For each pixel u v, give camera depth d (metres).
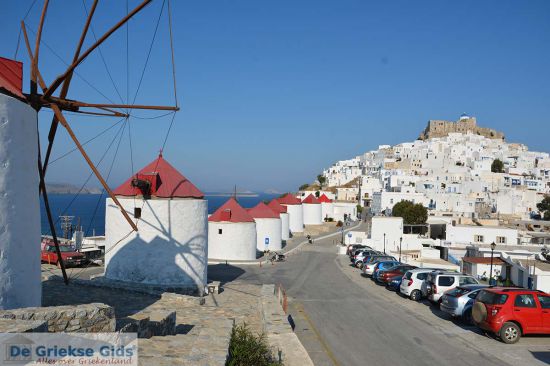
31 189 12.19
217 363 7.77
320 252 48.50
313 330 15.99
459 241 44.25
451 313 17.12
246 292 23.19
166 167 22.95
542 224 58.50
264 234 49.06
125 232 21.53
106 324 9.39
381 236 48.75
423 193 79.44
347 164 166.50
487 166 116.19
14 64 13.46
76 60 13.11
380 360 12.59
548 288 24.45
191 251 21.70
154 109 15.32
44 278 20.38
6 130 11.15
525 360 12.54
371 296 23.25
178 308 16.34
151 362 7.67
